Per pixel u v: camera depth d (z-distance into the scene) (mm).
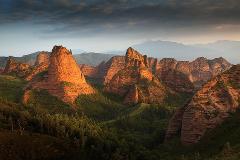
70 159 190250
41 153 187500
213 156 173000
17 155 180625
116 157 194875
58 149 195000
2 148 181375
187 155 195750
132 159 198500
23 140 193375
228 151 167375
